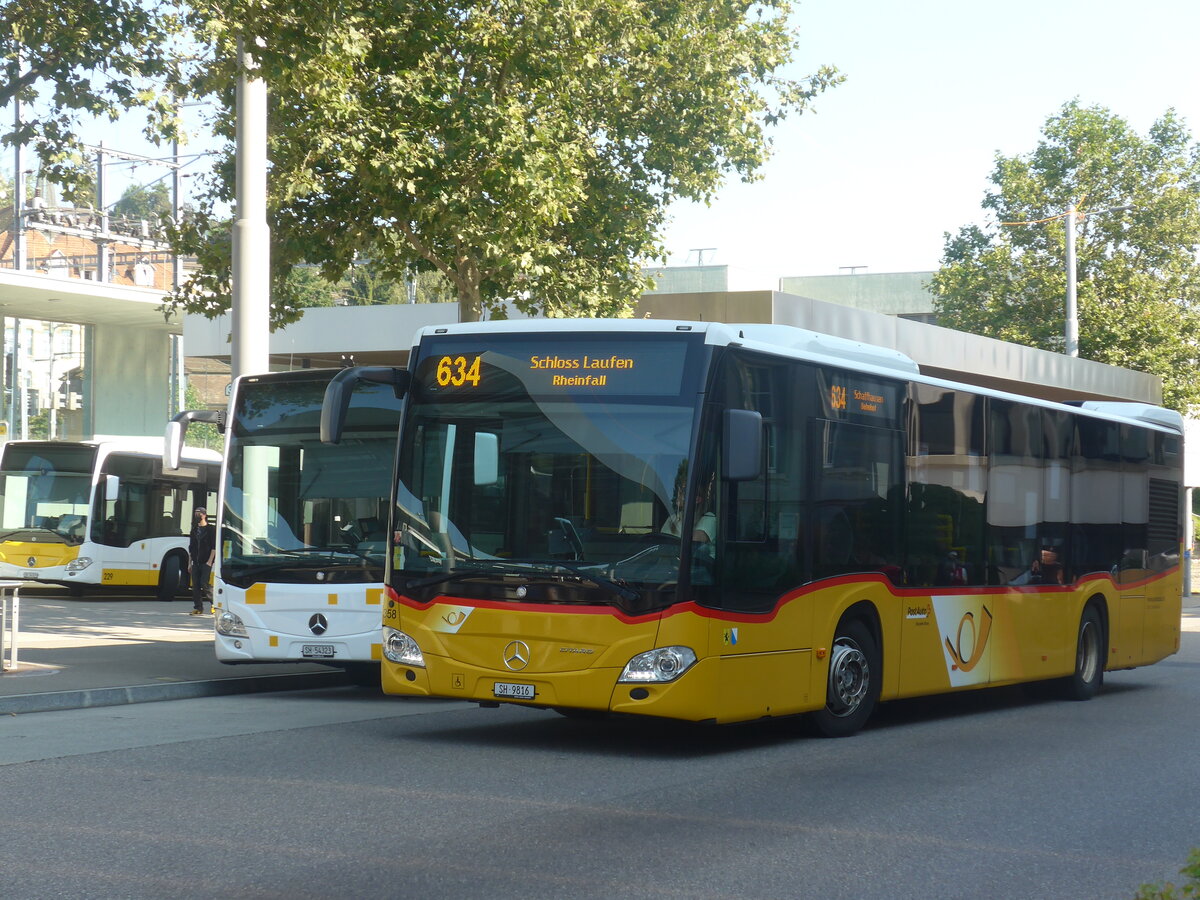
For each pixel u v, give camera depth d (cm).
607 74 2261
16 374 4262
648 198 2433
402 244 2217
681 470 1010
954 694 1661
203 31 1669
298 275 6450
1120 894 666
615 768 985
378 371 1091
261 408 1498
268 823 757
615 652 1000
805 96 2525
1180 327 5822
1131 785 981
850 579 1170
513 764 988
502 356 1073
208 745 1052
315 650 1428
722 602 1021
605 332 1054
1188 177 6078
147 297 4109
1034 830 810
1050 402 1549
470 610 1044
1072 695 1591
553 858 691
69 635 1988
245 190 1712
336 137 2012
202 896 604
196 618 2484
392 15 1977
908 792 919
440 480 1079
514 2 2012
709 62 2355
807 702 1122
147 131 1727
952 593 1323
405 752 1033
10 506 3102
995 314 6050
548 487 1041
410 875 648
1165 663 2184
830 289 8212
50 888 613
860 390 1200
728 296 2645
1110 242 6153
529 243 2031
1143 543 1773
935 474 1305
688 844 734
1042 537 1508
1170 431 1884
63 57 1648
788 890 646
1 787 859
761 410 1074
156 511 3212
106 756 988
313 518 1459
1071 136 6109
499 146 1964
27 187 4356
